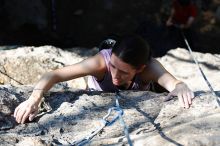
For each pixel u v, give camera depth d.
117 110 2.90
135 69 3.02
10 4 10.59
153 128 2.76
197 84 4.43
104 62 3.15
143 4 12.19
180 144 2.51
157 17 11.70
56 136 2.73
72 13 11.77
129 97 3.15
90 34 11.33
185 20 8.20
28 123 2.86
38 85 2.98
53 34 10.70
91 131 2.76
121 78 3.09
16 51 4.93
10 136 2.67
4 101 2.95
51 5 11.25
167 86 3.16
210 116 2.79
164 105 3.02
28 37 10.35
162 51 7.50
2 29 10.38
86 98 3.13
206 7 12.08
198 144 2.50
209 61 5.34
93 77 3.33
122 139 2.65
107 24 11.69
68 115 2.92
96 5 12.10
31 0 10.73
